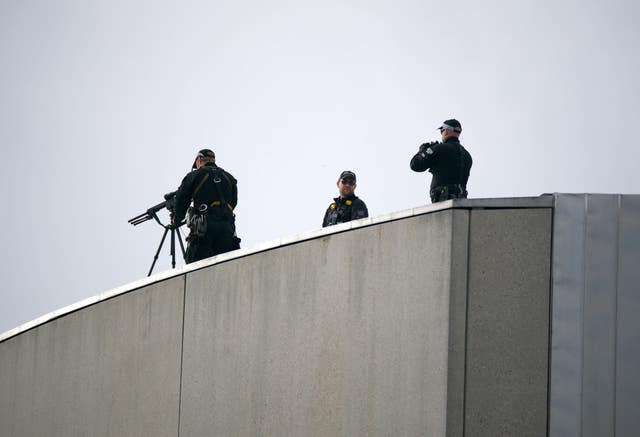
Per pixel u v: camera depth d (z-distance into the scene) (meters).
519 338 28.06
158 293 40.44
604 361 27.78
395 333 30.06
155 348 40.16
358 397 31.14
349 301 31.89
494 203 28.55
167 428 39.00
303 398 33.25
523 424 27.86
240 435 35.59
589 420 27.66
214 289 37.69
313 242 33.66
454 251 28.58
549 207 28.33
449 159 41.62
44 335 47.16
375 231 31.25
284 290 34.62
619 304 27.89
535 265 28.20
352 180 46.81
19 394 48.50
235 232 46.16
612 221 28.16
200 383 37.69
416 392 29.09
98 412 42.84
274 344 34.72
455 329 28.34
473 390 28.09
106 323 43.12
